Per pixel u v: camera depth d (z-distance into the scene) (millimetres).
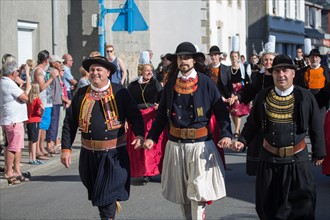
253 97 10734
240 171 12961
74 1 23797
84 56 23797
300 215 7164
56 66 14734
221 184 7668
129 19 17062
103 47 17875
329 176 11898
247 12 45656
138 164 11570
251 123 7496
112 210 7648
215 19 35219
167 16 28922
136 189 11219
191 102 7641
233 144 7473
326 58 25953
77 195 10891
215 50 12781
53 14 21328
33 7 20281
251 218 9211
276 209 7246
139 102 11602
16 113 11922
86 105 7695
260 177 7309
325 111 11023
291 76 7215
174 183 7777
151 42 28938
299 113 7168
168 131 7871
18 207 10062
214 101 7730
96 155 7672
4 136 12047
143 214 9430
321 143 7262
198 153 7586
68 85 17156
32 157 13578
